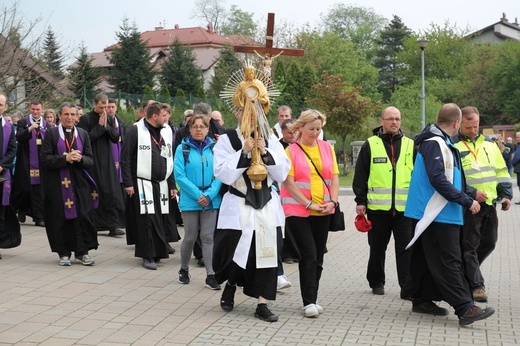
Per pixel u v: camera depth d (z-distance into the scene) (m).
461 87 67.19
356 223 8.20
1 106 9.75
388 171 8.12
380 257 8.28
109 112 12.16
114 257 10.28
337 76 31.11
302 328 6.64
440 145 6.95
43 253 10.48
